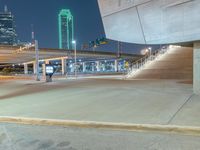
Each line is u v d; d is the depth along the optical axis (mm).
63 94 15539
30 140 6535
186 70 28609
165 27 13188
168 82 22438
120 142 6164
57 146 6035
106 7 15609
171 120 7660
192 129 6727
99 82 25750
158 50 46281
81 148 5840
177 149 5562
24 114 9328
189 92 14508
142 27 14133
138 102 11430
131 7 14359
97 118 8297
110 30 15773
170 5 12836
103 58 120875
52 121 8203
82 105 11094
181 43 13672
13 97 14781
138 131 7082
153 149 5621
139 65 36656
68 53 90875
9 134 7129
